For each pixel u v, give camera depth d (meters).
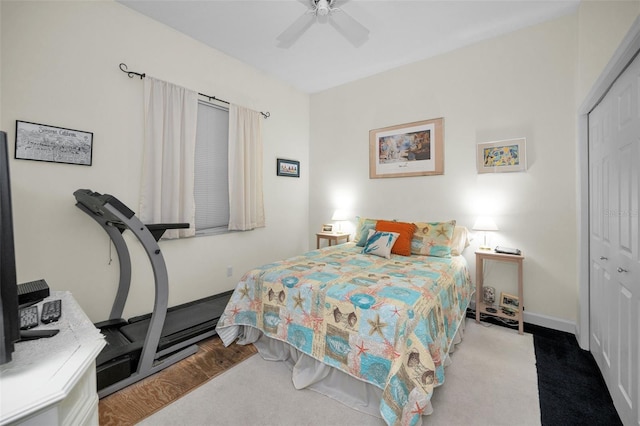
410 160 3.41
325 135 4.23
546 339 2.34
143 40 2.52
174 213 2.70
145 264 2.57
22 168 1.93
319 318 1.75
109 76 2.32
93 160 2.25
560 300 2.54
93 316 2.27
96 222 2.27
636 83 1.33
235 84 3.31
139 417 1.48
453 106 3.10
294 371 1.79
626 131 1.45
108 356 1.75
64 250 2.12
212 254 3.15
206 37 2.87
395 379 1.34
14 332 0.84
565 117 2.51
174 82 2.75
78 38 2.16
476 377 1.82
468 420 1.46
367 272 2.14
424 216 3.33
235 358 2.04
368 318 1.55
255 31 2.76
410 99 3.40
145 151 2.52
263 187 3.73
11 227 0.83
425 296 1.70
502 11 2.43
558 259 2.54
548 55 2.57
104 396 1.62
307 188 4.41
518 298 2.52
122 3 2.38
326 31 2.74
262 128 3.67
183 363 1.98
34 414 0.71
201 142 3.06
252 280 2.19
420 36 2.81
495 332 2.47
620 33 1.48
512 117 2.76
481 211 2.93
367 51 3.11
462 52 3.03
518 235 2.73
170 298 2.79
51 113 2.03
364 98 3.82
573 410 1.53
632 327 1.36
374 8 2.39
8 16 1.86
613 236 1.63
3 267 0.81
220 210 3.27
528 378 1.81
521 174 2.71
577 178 2.35
